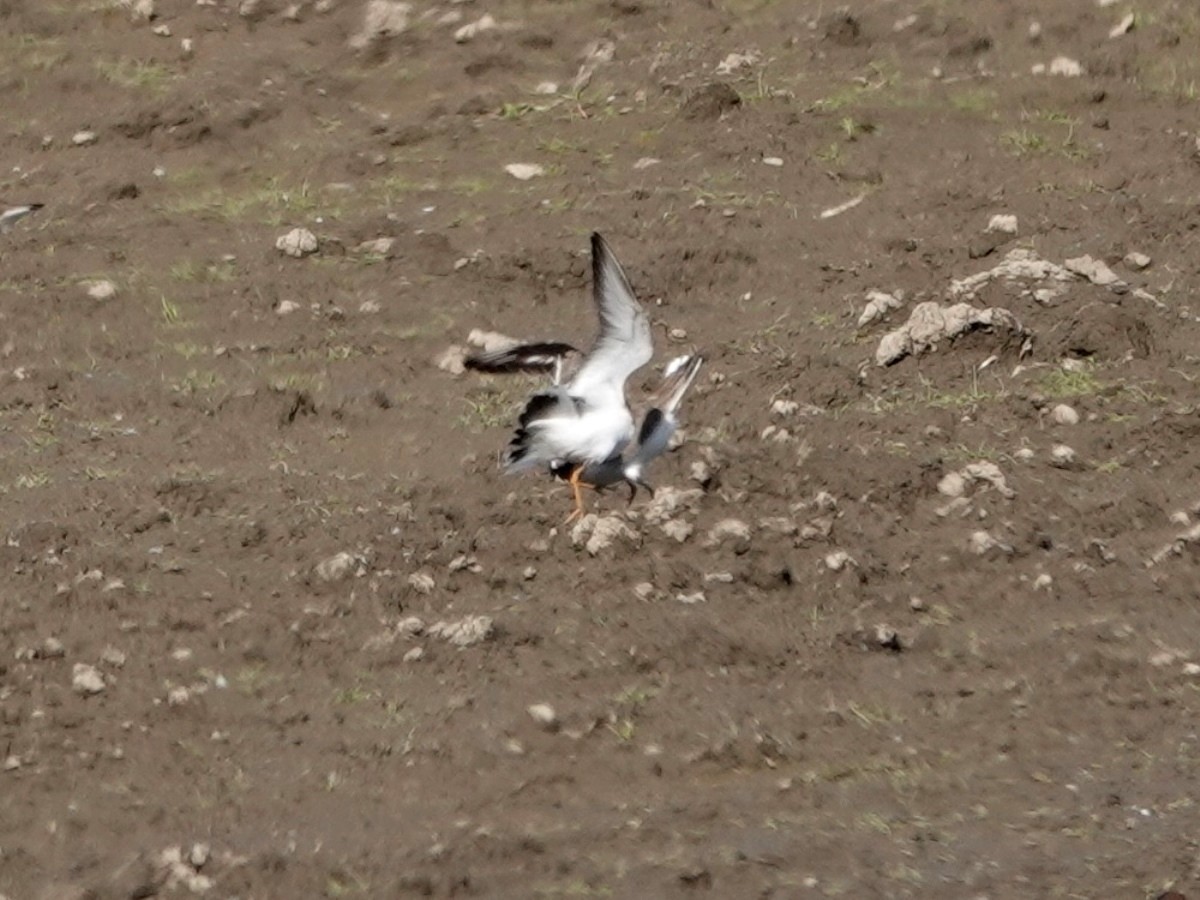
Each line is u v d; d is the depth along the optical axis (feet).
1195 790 42.19
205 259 64.08
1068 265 59.82
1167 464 53.01
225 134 71.61
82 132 72.33
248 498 51.01
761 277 62.28
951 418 54.49
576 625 46.09
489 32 76.07
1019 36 74.43
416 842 39.75
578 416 43.42
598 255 43.04
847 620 47.01
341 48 76.23
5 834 39.96
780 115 70.49
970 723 44.16
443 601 47.16
